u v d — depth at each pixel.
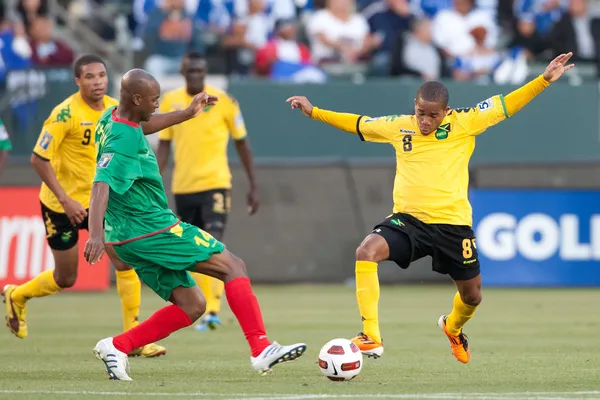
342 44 72.25
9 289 32.59
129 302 31.69
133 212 24.05
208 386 23.95
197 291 25.11
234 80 63.66
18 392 22.80
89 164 32.03
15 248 56.62
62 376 26.31
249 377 26.17
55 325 41.62
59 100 61.97
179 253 24.09
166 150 43.22
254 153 63.66
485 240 60.12
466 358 28.88
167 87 64.25
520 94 27.36
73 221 30.55
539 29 76.88
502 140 65.25
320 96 64.00
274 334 37.72
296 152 63.94
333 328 39.84
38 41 68.12
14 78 61.78
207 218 43.09
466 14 73.31
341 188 61.94
